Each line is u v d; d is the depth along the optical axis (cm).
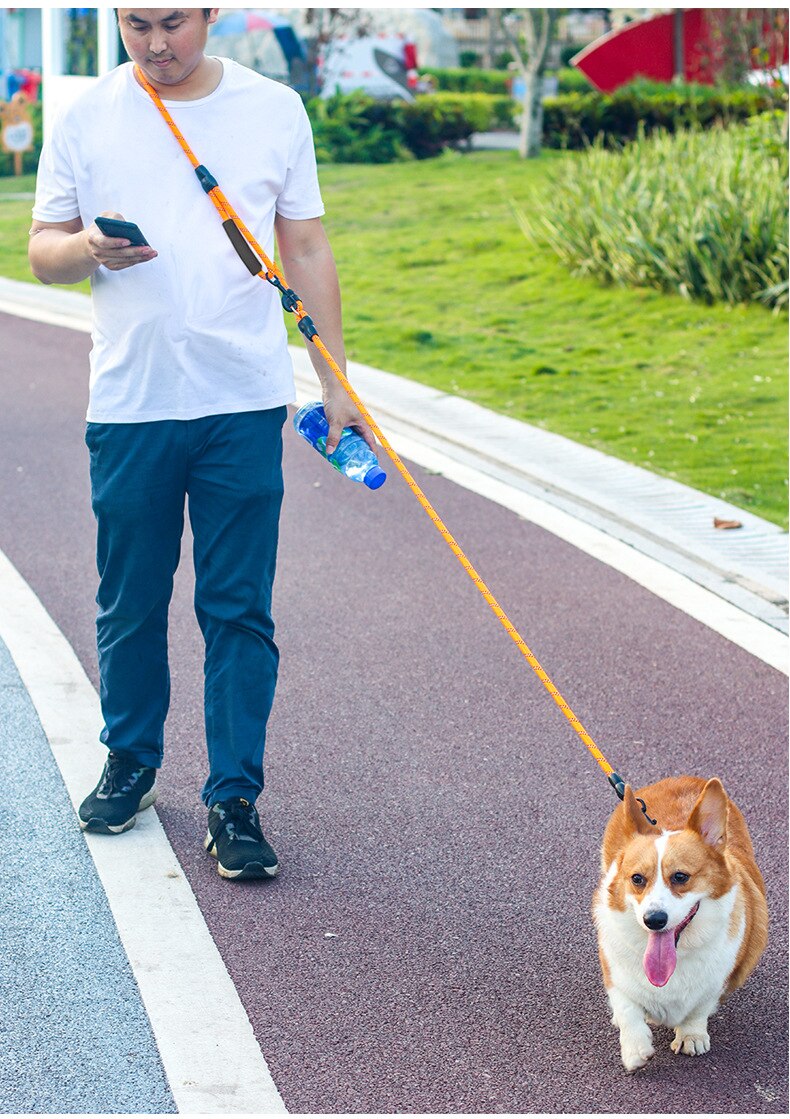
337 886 403
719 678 561
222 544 410
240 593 412
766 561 694
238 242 390
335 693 540
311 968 362
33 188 2423
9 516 753
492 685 552
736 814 362
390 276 1541
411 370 1161
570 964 368
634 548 720
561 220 1530
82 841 421
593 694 544
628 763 486
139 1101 307
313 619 620
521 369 1155
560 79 2938
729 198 1351
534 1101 313
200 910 387
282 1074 319
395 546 725
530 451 904
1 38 2720
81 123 391
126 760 432
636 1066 322
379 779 470
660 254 1397
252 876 402
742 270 1328
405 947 373
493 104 2723
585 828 440
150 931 375
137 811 437
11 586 642
